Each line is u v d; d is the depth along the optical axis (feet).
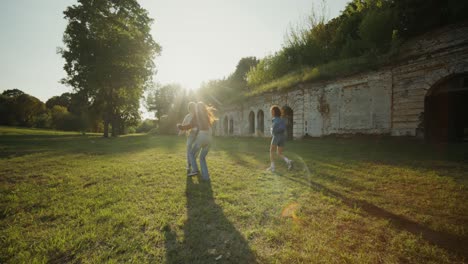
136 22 77.20
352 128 38.81
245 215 8.89
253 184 13.58
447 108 30.42
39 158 24.59
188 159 16.97
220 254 6.28
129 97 87.04
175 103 123.65
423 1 35.76
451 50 27.45
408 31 37.81
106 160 23.22
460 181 13.12
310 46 62.64
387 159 20.57
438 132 30.40
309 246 6.59
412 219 8.48
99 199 11.08
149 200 10.82
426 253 6.21
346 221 8.37
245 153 28.48
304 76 47.93
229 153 28.73
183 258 6.10
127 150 33.12
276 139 17.31
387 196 11.05
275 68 69.72
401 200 10.45
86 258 6.20
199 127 14.35
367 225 8.04
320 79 44.29
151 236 7.32
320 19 65.21
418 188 12.17
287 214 9.04
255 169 18.21
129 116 130.52
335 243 6.81
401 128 32.19
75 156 26.35
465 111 30.40
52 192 12.32
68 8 67.77
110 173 16.89
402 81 32.19
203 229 7.79
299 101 47.52
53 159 23.80
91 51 69.56
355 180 14.06
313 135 44.96
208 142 14.49
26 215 9.26
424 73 29.91
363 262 5.83
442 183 12.84
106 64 68.28
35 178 15.57
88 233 7.45
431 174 14.76
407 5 37.99
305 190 12.17
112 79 72.90
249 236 7.30
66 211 9.47
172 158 24.66
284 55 68.85
